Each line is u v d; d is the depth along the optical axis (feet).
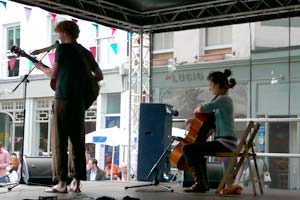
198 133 18.07
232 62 41.14
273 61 38.99
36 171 18.60
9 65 52.29
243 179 25.03
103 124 48.39
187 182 19.90
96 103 48.80
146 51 28.96
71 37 15.78
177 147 18.38
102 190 17.38
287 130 35.47
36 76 51.75
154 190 17.93
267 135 35.63
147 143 21.43
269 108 39.04
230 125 17.35
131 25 27.55
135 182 22.21
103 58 48.32
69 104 15.31
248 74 40.27
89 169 33.14
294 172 34.91
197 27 27.27
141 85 28.43
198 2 25.21
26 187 17.62
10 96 53.01
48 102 51.34
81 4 24.76
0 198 13.56
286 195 18.01
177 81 43.73
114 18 26.43
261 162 29.32
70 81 15.34
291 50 38.04
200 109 17.43
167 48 44.29
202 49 42.75
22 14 53.11
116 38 46.98
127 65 46.26
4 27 55.31
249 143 17.80
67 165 15.55
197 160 17.43
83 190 17.22
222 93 17.85
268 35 39.24
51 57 34.96
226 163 22.68
